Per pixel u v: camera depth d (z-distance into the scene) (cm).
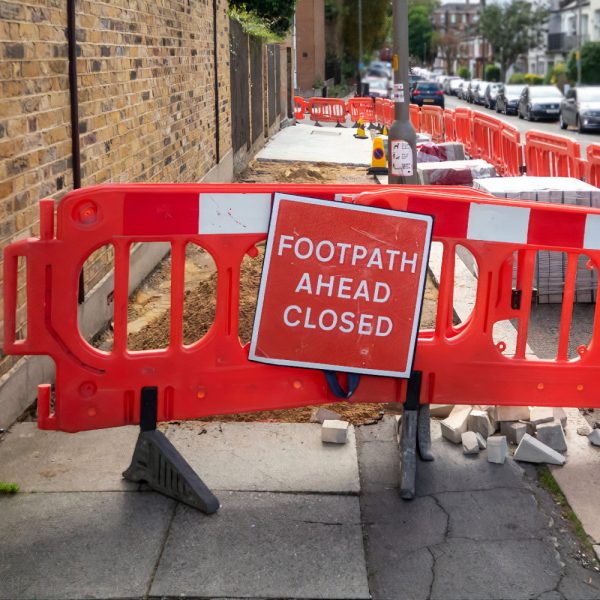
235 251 397
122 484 419
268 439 468
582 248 425
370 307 404
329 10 7350
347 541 374
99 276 659
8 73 488
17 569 352
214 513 394
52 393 538
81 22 620
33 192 530
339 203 395
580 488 421
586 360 439
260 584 344
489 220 416
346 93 6650
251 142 1783
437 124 2225
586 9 8144
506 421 482
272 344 400
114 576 348
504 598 340
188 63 1039
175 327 403
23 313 512
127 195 385
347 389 422
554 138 1191
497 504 409
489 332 428
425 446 451
